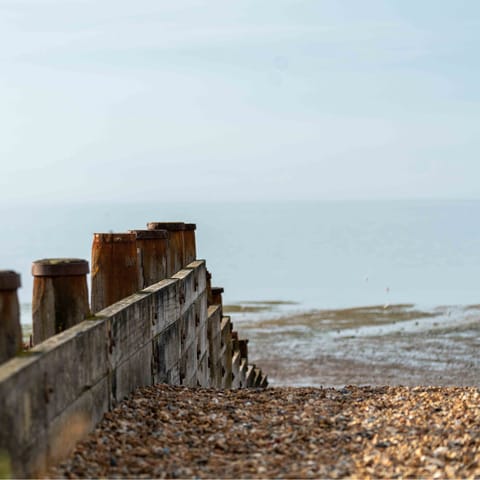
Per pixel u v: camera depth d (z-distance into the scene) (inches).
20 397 235.6
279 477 276.2
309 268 4788.4
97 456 284.2
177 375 458.9
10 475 226.5
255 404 380.2
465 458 289.9
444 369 1338.6
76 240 6791.3
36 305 310.0
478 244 7185.0
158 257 444.8
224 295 3112.7
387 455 297.6
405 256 5772.6
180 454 299.6
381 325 1881.2
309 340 1668.3
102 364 318.0
